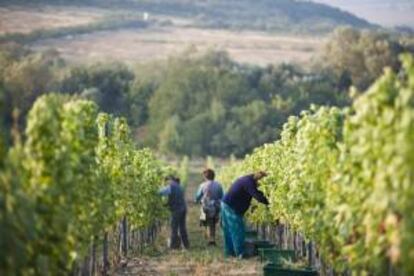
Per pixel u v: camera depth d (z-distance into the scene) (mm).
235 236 55875
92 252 40469
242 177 56156
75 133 31172
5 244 21547
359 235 28672
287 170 48281
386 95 24391
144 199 61562
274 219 59531
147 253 61781
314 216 35031
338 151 32562
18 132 24984
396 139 22078
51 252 26359
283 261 47625
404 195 21484
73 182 29266
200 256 57969
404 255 21016
